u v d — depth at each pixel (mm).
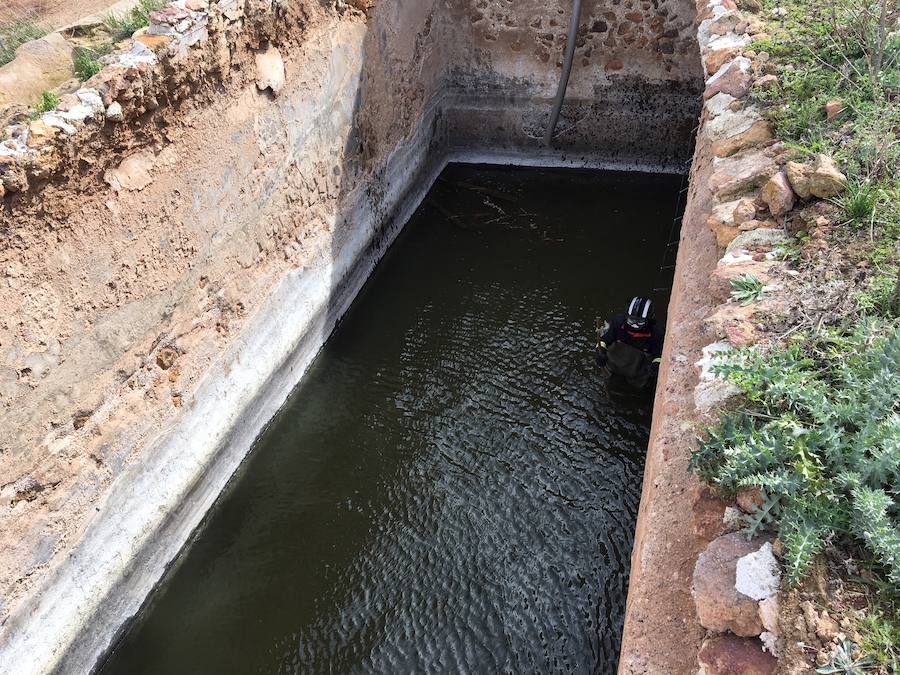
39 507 4543
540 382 7293
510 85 10664
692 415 3096
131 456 5254
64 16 7008
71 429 4742
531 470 6383
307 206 7363
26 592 4480
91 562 4941
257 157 6402
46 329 4457
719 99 5273
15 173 4039
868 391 2584
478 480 6328
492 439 6715
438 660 5016
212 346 6078
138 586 5395
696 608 2293
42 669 4578
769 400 2742
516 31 10195
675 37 9734
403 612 5328
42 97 4934
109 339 4977
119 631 5219
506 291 8617
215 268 6031
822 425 2574
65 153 4352
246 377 6566
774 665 2061
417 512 6082
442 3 10117
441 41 10359
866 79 4707
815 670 1974
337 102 7660
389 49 8695
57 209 4422
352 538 5902
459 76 10766
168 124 5246
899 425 2381
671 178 10789
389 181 9281
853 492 2254
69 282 4590
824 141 4262
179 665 5109
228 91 5879
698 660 2197
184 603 5523
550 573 5555
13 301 4219
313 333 7688
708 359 3146
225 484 6398
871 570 2178
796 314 3184
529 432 6750
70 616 4785
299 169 7117
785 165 4188
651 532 2781
